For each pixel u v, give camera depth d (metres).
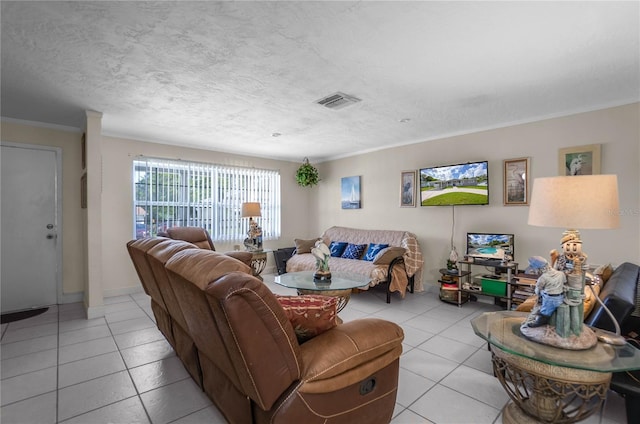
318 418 1.29
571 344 1.50
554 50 2.16
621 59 2.28
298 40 2.03
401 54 2.22
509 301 3.54
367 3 1.66
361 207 5.61
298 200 6.52
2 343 2.77
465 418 1.78
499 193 3.93
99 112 3.41
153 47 2.11
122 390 2.04
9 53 2.17
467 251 4.10
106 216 4.29
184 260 1.55
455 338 2.89
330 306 1.52
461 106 3.29
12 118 3.63
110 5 1.67
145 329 3.11
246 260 4.28
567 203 1.52
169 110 3.38
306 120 3.77
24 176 3.77
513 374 1.76
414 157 4.83
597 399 1.92
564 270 1.58
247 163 5.76
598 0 1.64
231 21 1.82
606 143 3.17
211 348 1.53
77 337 2.91
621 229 3.09
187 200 5.00
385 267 4.09
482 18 1.80
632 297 1.73
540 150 3.61
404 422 1.74
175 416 1.79
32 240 3.82
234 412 1.51
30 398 1.95
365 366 1.42
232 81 2.66
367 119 3.74
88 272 3.43
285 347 1.21
